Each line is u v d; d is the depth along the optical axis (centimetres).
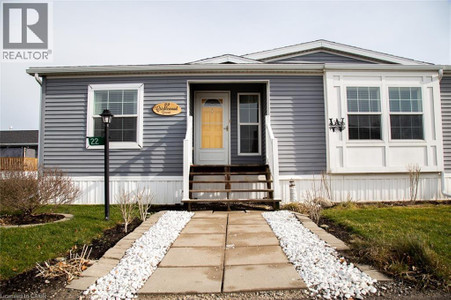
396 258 326
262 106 872
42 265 340
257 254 373
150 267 335
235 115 876
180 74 770
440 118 755
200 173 698
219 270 326
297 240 417
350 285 283
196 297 270
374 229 455
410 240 334
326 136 755
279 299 265
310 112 767
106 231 487
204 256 369
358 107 753
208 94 879
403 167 740
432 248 365
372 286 280
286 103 769
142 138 758
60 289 286
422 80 761
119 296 270
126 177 750
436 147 750
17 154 2866
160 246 404
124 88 769
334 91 754
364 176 750
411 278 291
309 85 774
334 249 378
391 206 672
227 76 770
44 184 558
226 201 639
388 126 748
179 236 455
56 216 576
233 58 884
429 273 299
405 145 745
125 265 339
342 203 689
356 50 941
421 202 724
